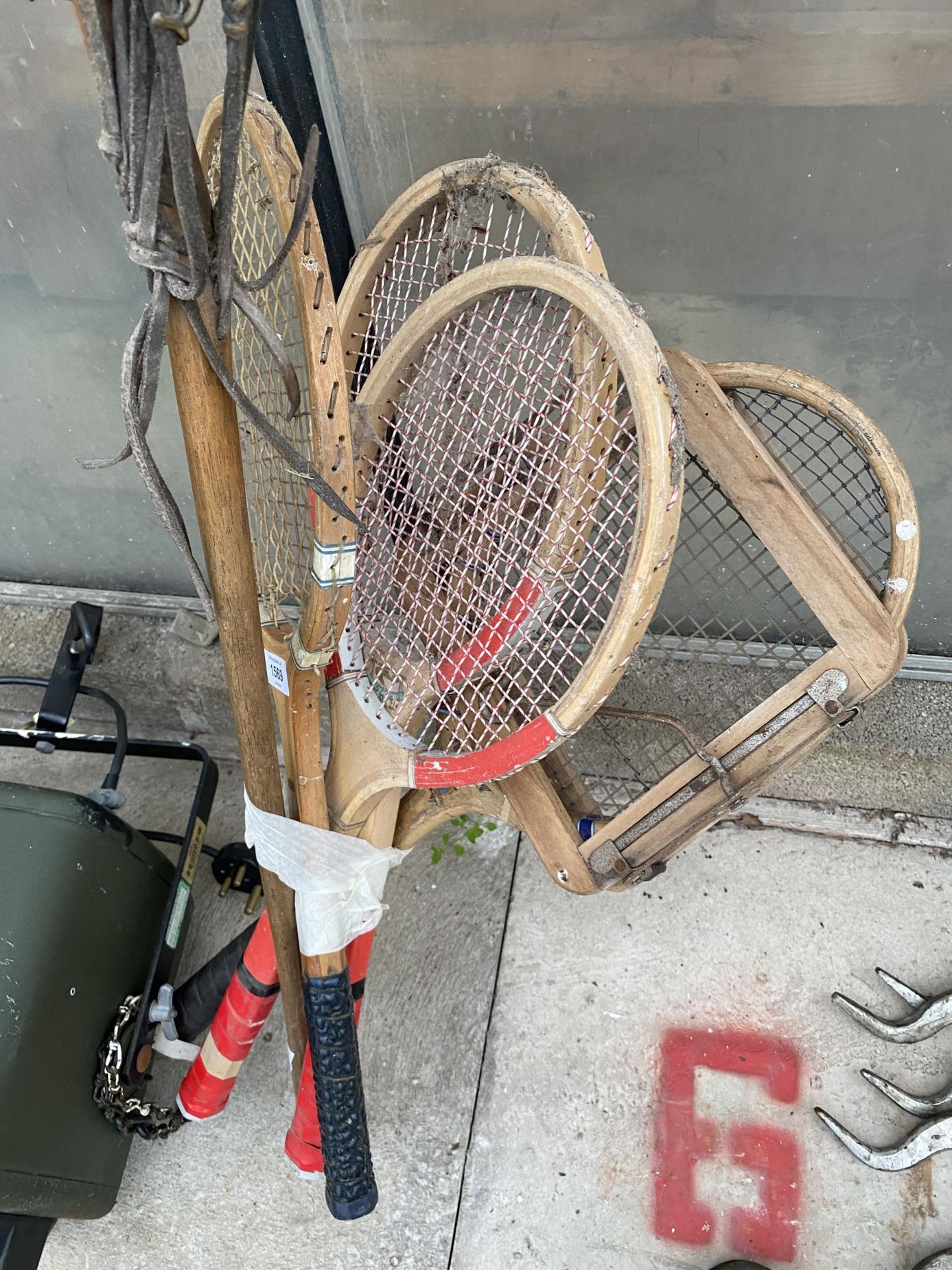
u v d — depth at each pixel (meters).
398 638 0.99
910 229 1.10
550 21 1.03
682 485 0.70
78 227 1.29
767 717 0.89
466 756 0.90
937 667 1.39
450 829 1.51
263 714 0.88
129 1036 1.13
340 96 1.15
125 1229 1.17
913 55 0.97
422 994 1.35
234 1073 1.16
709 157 1.10
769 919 1.38
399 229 0.97
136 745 1.34
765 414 0.97
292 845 0.97
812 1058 1.25
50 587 1.72
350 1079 1.00
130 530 1.63
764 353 1.27
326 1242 1.15
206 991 1.21
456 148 1.17
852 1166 1.16
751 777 0.91
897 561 0.83
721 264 1.19
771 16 0.97
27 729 1.38
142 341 0.61
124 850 1.17
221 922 1.45
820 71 1.00
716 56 1.01
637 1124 1.21
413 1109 1.24
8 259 1.34
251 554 0.76
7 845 1.06
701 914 1.39
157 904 1.25
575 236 0.81
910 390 1.23
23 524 1.66
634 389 0.69
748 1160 1.17
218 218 0.55
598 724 1.42
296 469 0.66
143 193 0.53
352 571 0.80
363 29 1.07
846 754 1.37
